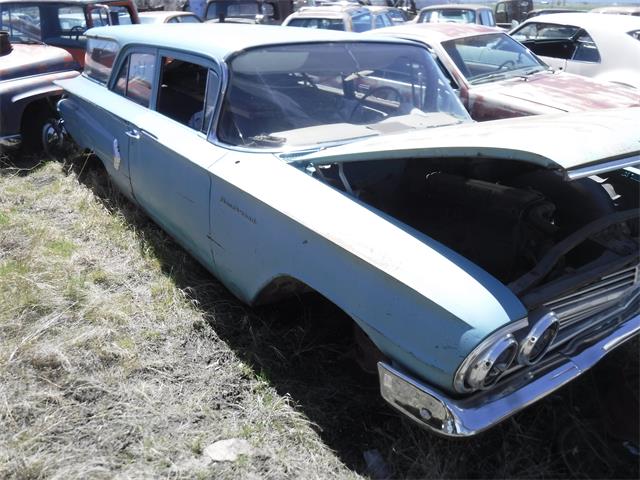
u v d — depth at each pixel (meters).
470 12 11.71
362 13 10.31
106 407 2.52
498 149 2.01
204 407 2.54
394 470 2.31
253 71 3.16
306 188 2.56
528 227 2.38
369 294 2.15
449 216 2.57
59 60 6.05
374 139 2.76
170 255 3.84
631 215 2.43
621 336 2.43
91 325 3.04
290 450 2.37
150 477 2.16
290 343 3.02
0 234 4.03
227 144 3.03
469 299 1.94
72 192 4.91
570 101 5.61
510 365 1.99
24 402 2.48
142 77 3.96
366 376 2.83
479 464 2.37
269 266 2.63
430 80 3.69
